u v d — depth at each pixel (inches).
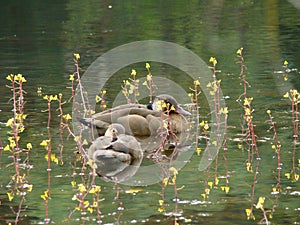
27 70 927.7
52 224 392.2
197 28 1294.3
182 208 414.6
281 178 470.3
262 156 523.5
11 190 455.2
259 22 1349.7
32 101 732.7
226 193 441.7
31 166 508.4
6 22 1419.8
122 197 439.5
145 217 399.9
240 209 410.6
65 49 1102.4
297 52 1017.5
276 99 719.1
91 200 434.6
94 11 1547.7
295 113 655.1
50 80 853.2
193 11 1525.6
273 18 1391.5
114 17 1460.4
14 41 1195.9
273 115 650.2
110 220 397.1
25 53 1071.6
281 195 434.9
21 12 1545.3
